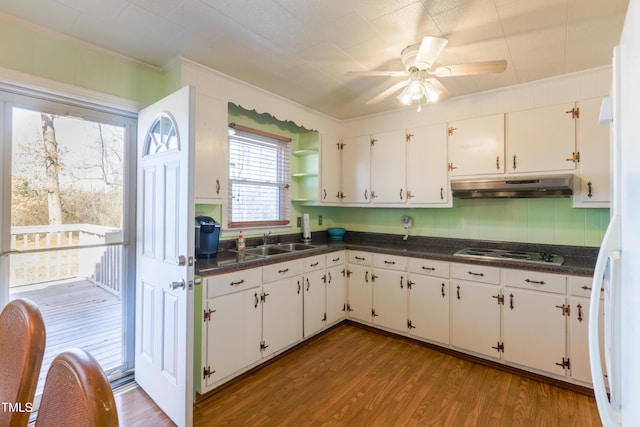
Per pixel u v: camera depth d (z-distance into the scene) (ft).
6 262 6.06
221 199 8.03
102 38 6.41
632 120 2.12
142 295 7.07
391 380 7.55
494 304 8.11
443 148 9.91
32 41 5.94
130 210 7.73
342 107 10.73
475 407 6.54
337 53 7.04
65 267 6.81
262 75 8.18
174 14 5.65
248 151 10.30
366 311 10.57
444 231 10.89
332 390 7.14
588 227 8.51
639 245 1.90
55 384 2.11
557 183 7.68
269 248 10.52
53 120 6.58
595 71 7.69
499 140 8.96
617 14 5.55
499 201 9.84
